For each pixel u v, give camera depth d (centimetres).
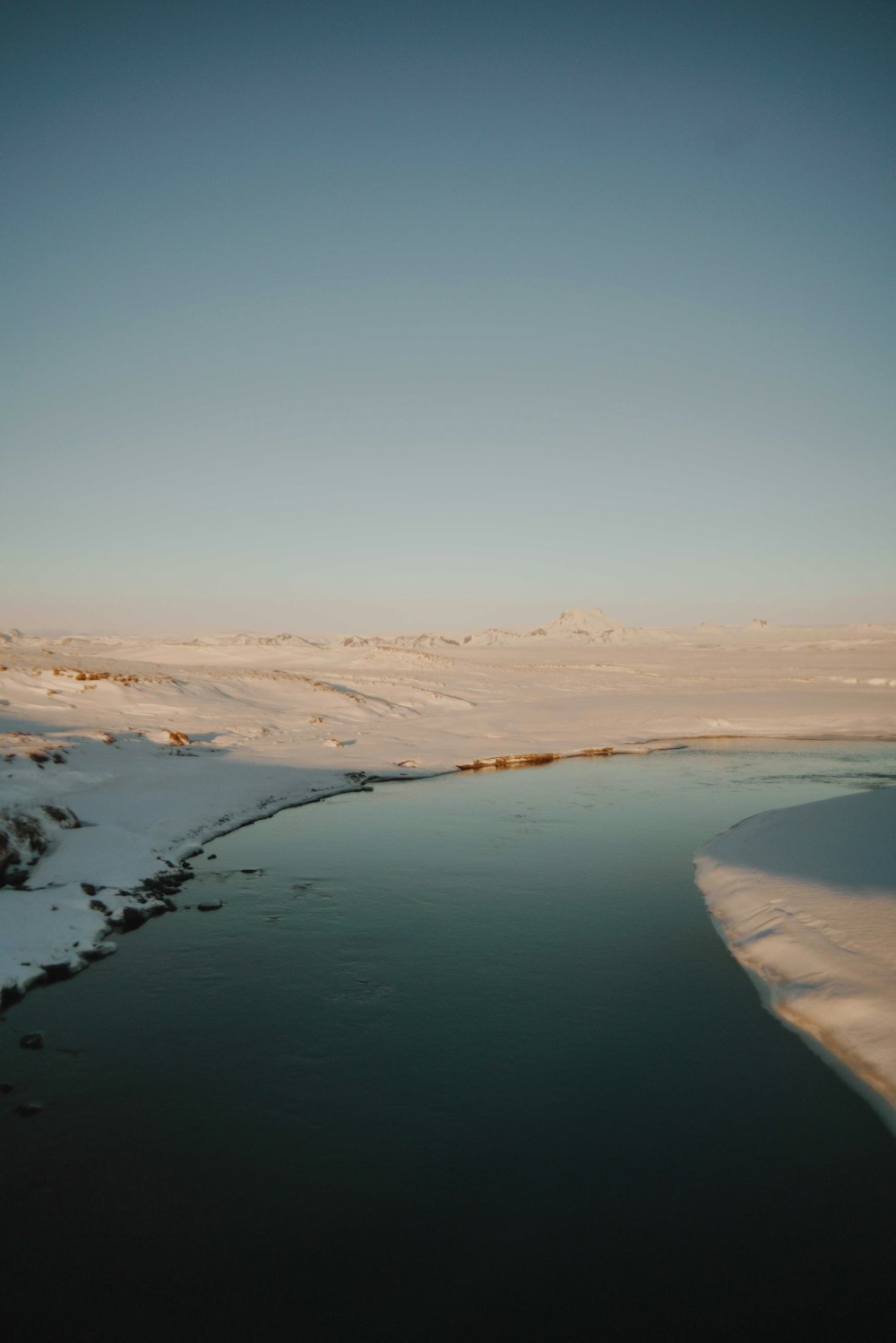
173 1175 601
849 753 3017
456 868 1410
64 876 1198
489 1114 678
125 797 1703
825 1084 718
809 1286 498
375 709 3853
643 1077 733
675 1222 554
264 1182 594
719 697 5241
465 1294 495
